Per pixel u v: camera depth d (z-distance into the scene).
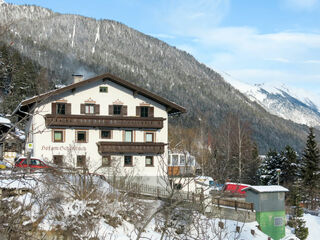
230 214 33.75
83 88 38.22
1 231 11.12
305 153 58.72
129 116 39.09
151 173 38.62
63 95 37.53
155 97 39.25
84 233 18.66
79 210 19.86
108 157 38.03
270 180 59.91
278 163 61.22
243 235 29.84
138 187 28.84
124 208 23.39
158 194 31.95
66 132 37.34
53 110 36.97
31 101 32.41
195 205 14.65
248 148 56.44
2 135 8.91
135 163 38.44
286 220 37.94
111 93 38.94
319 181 56.50
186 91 186.00
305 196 55.16
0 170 9.77
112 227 21.08
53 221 17.53
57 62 181.00
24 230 12.20
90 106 38.41
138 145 38.09
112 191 24.47
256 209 34.25
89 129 38.09
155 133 39.84
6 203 12.16
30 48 159.25
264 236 32.38
